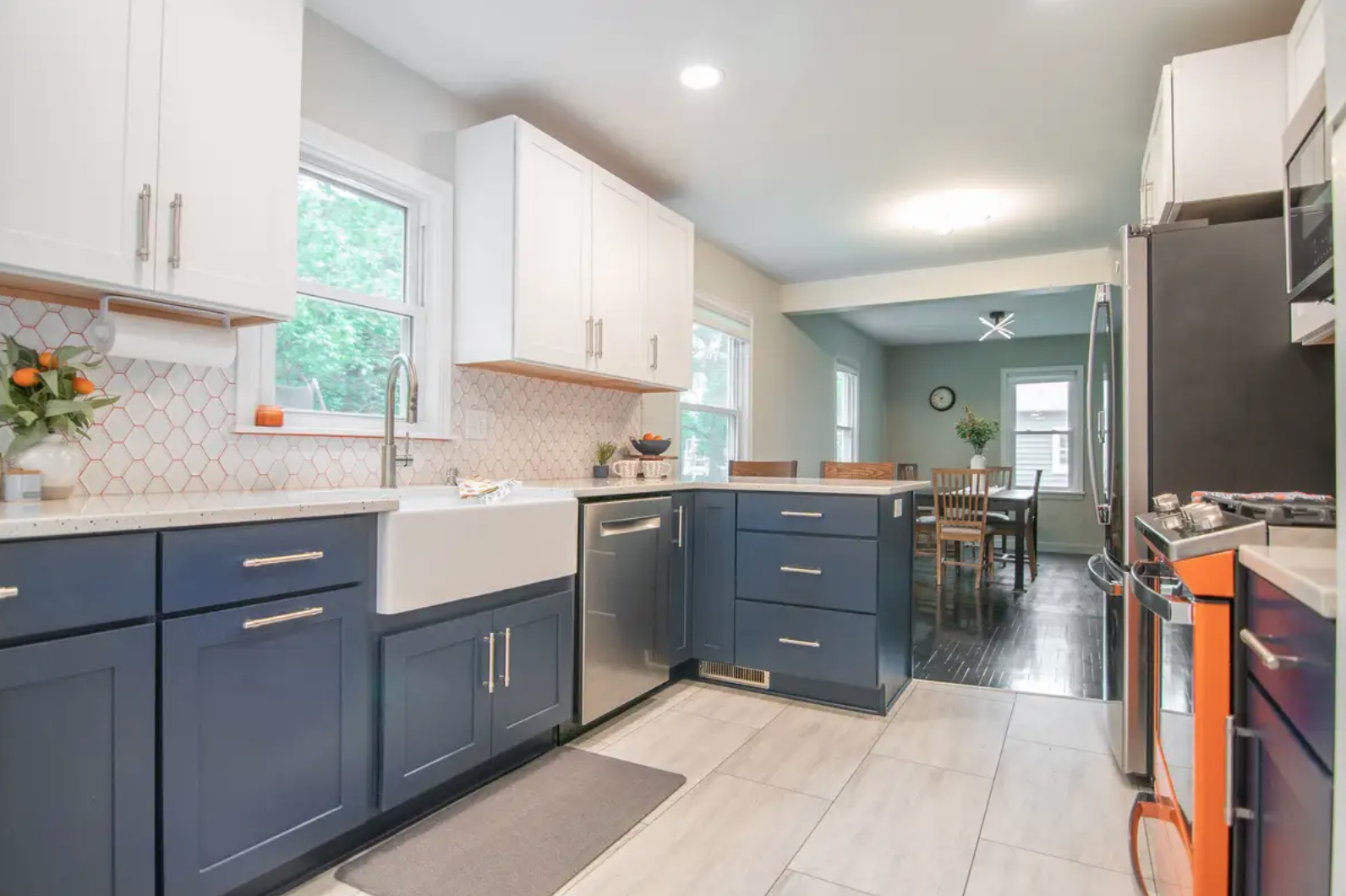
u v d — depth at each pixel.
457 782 2.07
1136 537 2.12
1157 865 1.71
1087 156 3.32
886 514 2.82
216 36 1.75
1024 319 6.97
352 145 2.41
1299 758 0.96
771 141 3.22
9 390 1.53
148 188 1.61
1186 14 2.27
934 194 3.83
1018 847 1.83
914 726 2.65
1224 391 2.04
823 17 2.32
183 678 1.37
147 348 1.71
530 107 2.93
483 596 2.05
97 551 1.25
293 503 1.57
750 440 5.25
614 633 2.58
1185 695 1.44
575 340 2.89
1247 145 2.22
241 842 1.46
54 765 1.20
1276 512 1.22
